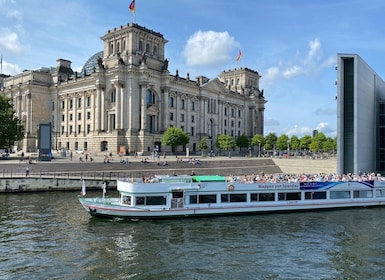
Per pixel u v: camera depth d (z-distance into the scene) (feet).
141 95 404.16
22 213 143.64
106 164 253.44
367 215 151.43
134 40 414.41
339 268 89.86
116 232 118.62
